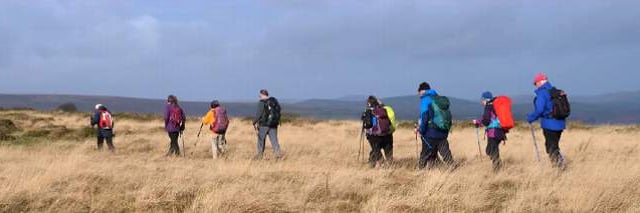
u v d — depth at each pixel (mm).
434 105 10547
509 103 10555
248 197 7785
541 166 10188
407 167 11766
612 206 7492
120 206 7625
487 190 8508
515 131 25656
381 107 11805
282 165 11078
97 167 10711
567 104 9992
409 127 29641
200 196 7805
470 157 13461
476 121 11109
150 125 31406
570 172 9609
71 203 7730
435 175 8961
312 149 16312
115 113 43281
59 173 9484
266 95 13680
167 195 8047
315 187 8695
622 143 17484
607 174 9211
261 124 13625
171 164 11969
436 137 10594
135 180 9273
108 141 16766
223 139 15172
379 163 11703
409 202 7719
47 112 44531
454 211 7445
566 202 7621
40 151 15672
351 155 14719
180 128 15242
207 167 11164
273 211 7449
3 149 15609
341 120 38781
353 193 8477
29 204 7594
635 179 8914
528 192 8234
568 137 20062
